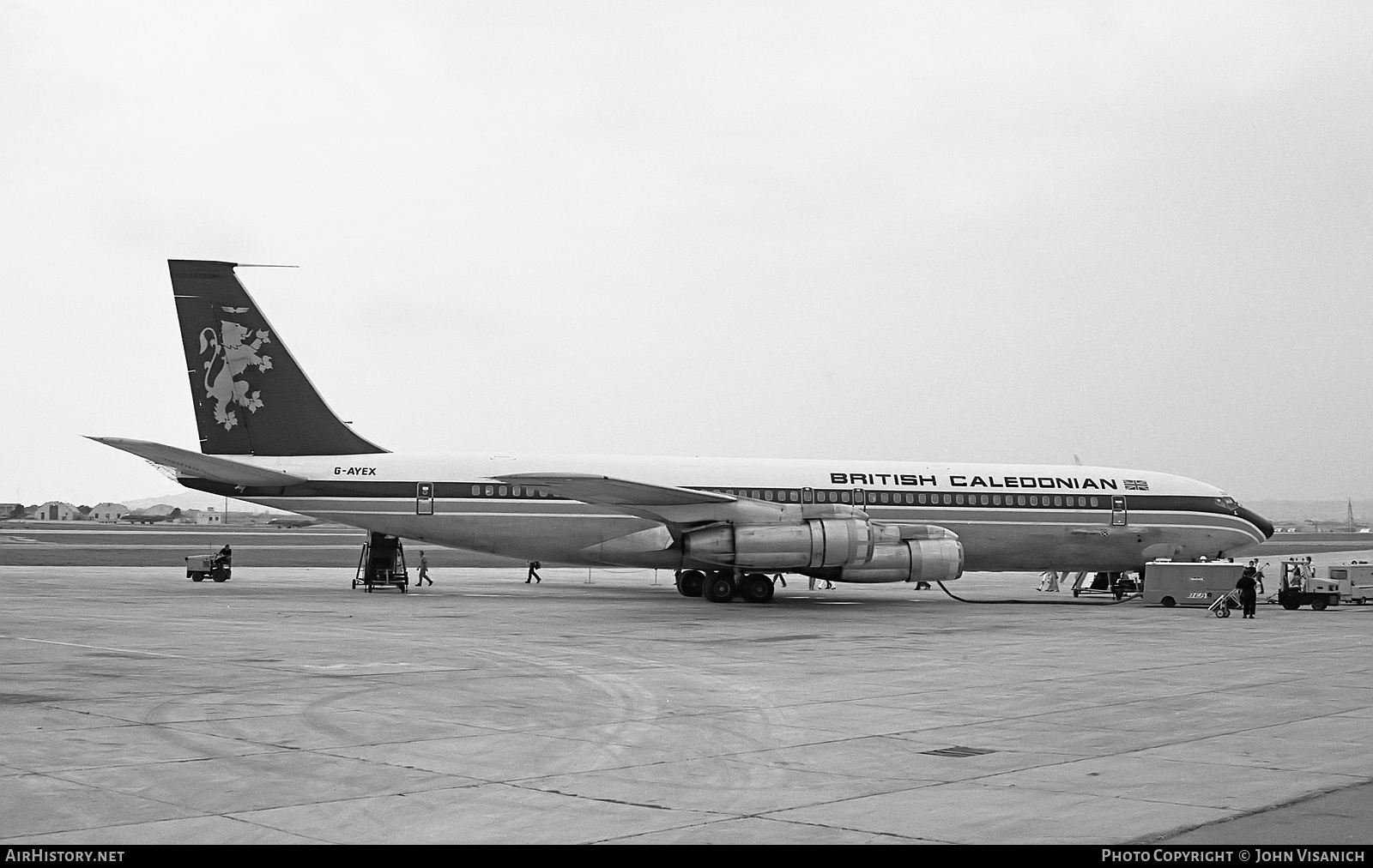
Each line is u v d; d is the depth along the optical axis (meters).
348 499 37.53
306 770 10.76
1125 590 43.75
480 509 37.88
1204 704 15.64
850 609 35.19
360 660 19.61
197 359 37.31
